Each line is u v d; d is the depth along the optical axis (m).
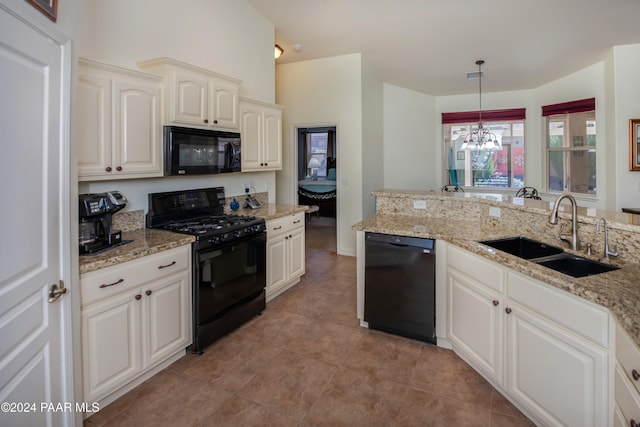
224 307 2.73
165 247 2.22
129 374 2.04
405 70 5.41
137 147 2.38
